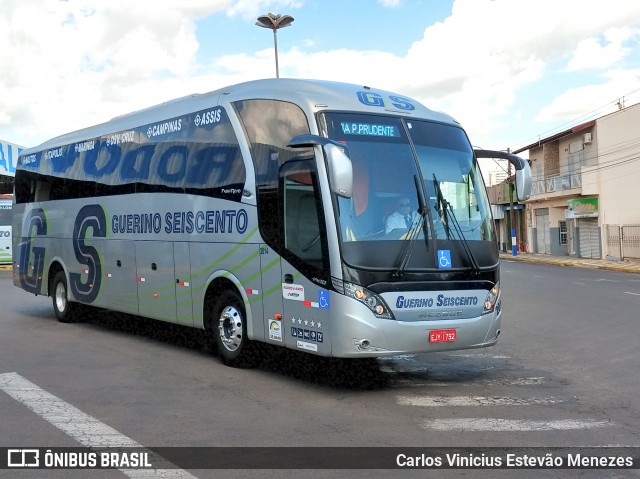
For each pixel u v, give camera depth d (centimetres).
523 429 623
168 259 1020
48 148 1439
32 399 721
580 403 728
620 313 1516
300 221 779
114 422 635
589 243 4325
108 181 1193
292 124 802
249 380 823
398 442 580
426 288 756
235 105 904
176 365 916
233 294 892
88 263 1249
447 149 838
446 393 771
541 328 1294
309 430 614
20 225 1523
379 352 730
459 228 802
